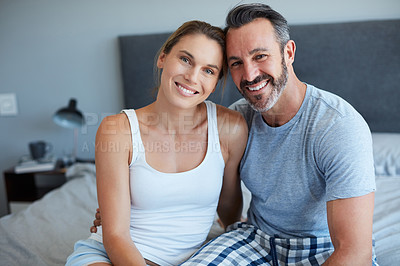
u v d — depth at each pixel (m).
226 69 1.15
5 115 2.71
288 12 2.25
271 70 1.03
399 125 2.15
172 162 1.09
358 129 0.97
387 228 1.29
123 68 2.46
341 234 0.91
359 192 0.91
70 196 1.85
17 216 1.66
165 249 1.07
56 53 2.58
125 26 2.47
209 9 2.34
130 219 1.08
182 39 1.03
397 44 2.09
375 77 2.14
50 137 2.71
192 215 1.11
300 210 1.08
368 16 2.18
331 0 2.20
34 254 1.28
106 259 0.97
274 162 1.10
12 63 2.63
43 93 2.65
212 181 1.10
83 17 2.50
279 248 1.10
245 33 1.02
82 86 2.60
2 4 2.54
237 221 1.39
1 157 2.78
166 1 2.38
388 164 1.81
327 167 0.99
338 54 2.17
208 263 0.97
